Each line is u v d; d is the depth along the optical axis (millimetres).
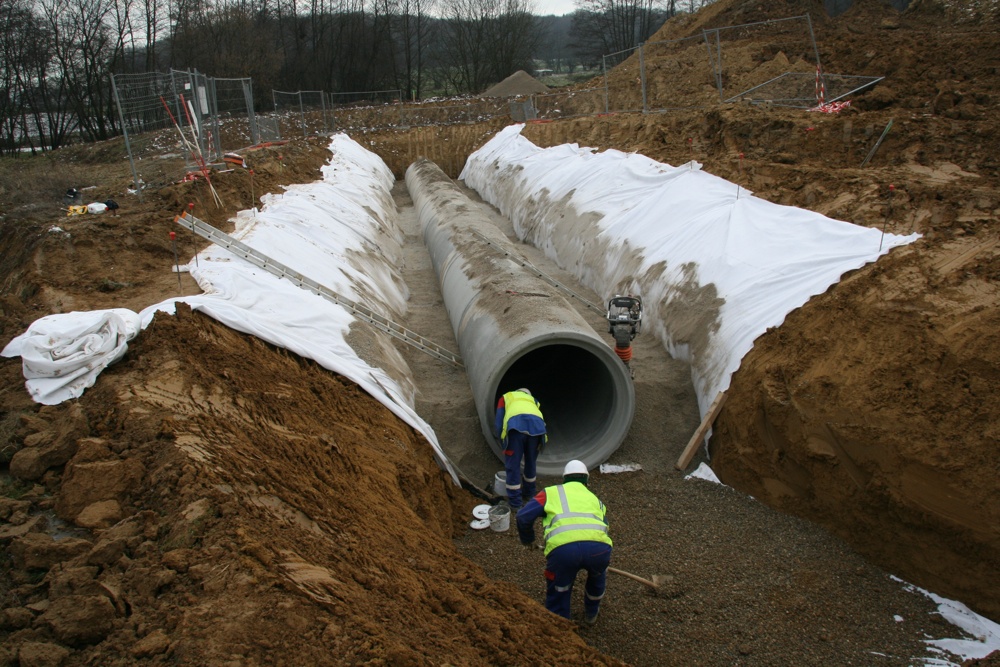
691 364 9070
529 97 28359
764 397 7141
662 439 8266
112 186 13828
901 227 8578
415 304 12945
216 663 3295
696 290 9805
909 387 6102
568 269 14438
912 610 5594
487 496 7328
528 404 6867
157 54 42125
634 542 6590
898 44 16812
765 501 7086
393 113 33594
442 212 15812
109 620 3553
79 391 5688
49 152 27281
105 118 36719
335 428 6211
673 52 27781
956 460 5516
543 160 19812
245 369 6359
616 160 15945
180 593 3738
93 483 4512
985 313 6199
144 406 5270
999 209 8336
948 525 5543
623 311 9641
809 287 8000
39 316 7277
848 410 6344
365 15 50500
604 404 8383
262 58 40250
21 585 3902
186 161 14039
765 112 13797
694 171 12914
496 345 7879
